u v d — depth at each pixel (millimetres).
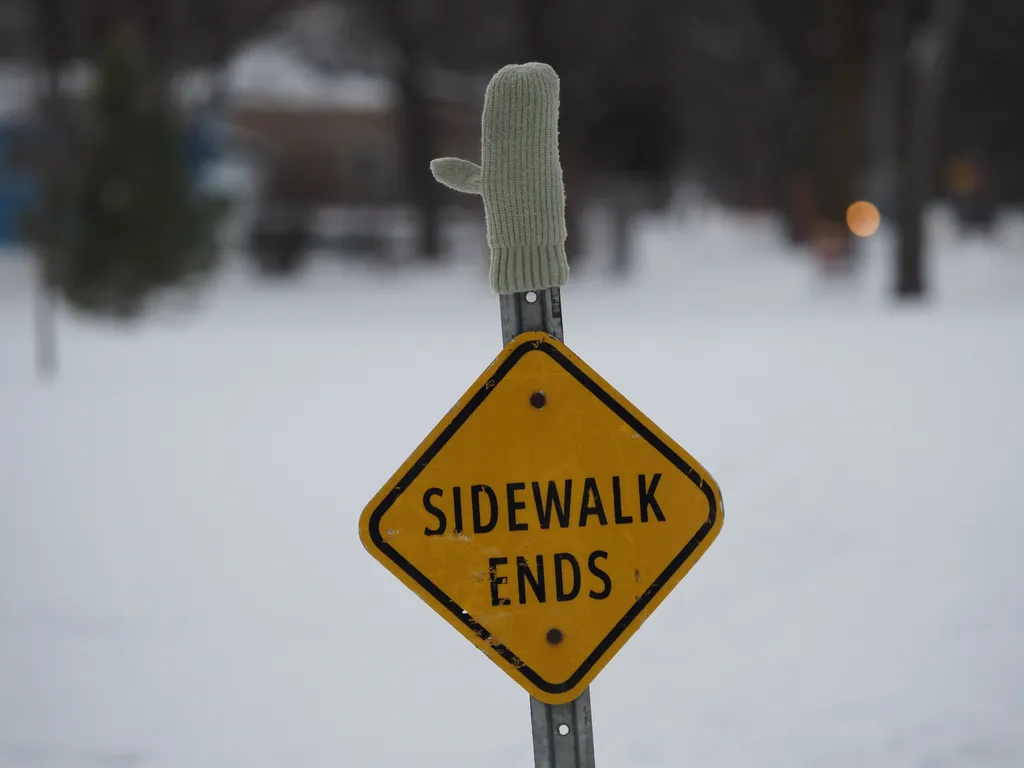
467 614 3002
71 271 20344
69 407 13594
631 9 39062
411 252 47750
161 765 4852
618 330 22031
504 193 3016
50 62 35781
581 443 3006
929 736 4906
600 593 3010
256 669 5816
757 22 49531
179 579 7211
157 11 35625
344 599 6844
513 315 3049
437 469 2994
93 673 5793
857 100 42062
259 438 11641
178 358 18203
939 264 35844
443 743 4996
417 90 46000
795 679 5516
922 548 7406
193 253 21000
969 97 57062
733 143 74750
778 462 9859
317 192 60000
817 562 7207
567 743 3055
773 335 20141
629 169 39312
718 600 6613
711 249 53219
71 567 7457
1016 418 11500
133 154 20297
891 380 14211
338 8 47500
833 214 43031
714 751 4844
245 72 59656
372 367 17016
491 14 42594
